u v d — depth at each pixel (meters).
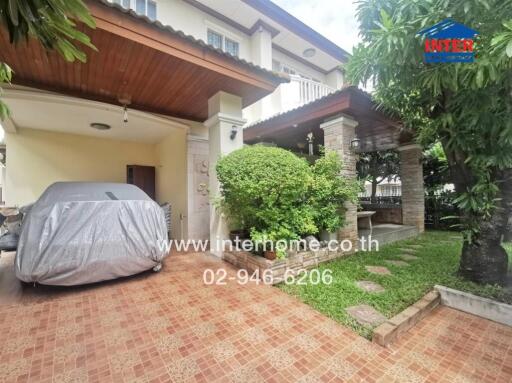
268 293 3.17
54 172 6.61
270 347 2.10
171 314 2.64
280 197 3.83
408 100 3.38
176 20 6.43
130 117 5.57
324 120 5.09
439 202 8.25
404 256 4.75
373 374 1.79
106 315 2.62
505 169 2.86
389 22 2.36
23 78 3.99
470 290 2.84
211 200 4.90
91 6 2.76
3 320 2.51
